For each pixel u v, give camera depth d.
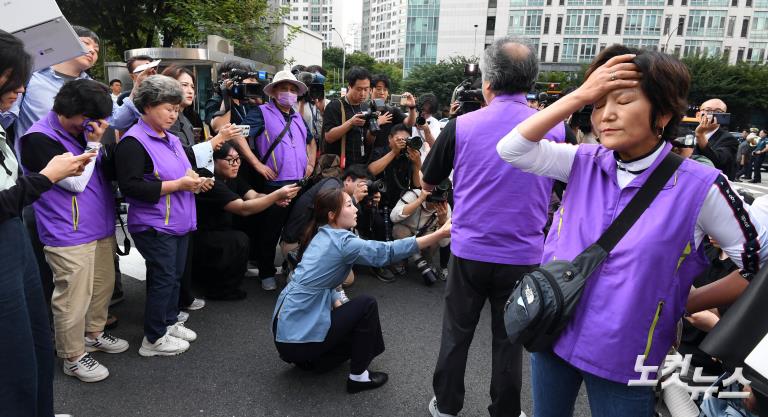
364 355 2.51
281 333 2.50
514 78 1.89
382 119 4.30
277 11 12.40
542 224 2.04
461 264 2.08
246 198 3.70
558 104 1.26
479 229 2.00
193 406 2.37
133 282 3.90
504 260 1.98
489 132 1.92
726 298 1.29
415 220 4.22
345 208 2.56
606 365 1.23
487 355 3.01
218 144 3.14
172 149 2.75
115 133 3.13
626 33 50.00
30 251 1.79
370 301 2.52
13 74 1.56
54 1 2.31
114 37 14.37
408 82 45.62
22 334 1.66
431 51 63.69
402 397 2.53
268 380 2.62
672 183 1.20
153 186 2.53
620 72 1.13
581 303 1.27
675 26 48.78
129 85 8.03
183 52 7.47
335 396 2.51
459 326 2.15
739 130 37.56
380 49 129.62
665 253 1.18
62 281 2.42
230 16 11.33
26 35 2.31
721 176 1.16
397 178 4.27
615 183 1.28
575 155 1.41
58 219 2.35
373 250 2.39
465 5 58.19
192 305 3.47
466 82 3.86
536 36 53.03
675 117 1.17
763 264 1.12
